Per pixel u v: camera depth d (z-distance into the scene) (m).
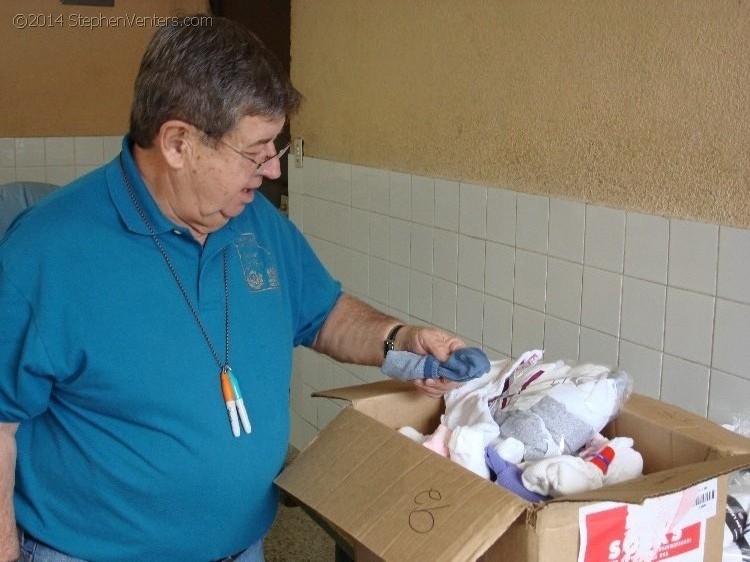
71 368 1.36
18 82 4.66
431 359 1.53
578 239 2.33
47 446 1.42
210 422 1.42
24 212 1.44
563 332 2.42
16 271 1.32
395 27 3.00
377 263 3.24
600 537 1.16
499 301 2.65
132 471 1.39
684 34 1.99
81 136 4.84
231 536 1.48
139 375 1.38
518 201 2.53
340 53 3.33
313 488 1.37
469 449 1.35
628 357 2.22
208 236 1.47
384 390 1.60
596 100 2.24
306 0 3.52
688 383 2.07
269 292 1.55
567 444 1.42
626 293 2.21
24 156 4.73
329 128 3.47
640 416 1.47
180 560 1.46
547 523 1.12
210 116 1.28
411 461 1.28
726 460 1.23
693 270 2.03
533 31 2.41
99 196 1.40
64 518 1.42
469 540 1.11
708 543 1.31
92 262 1.36
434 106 2.86
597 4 2.21
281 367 1.55
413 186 2.98
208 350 1.44
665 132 2.06
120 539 1.42
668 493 1.12
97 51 4.79
